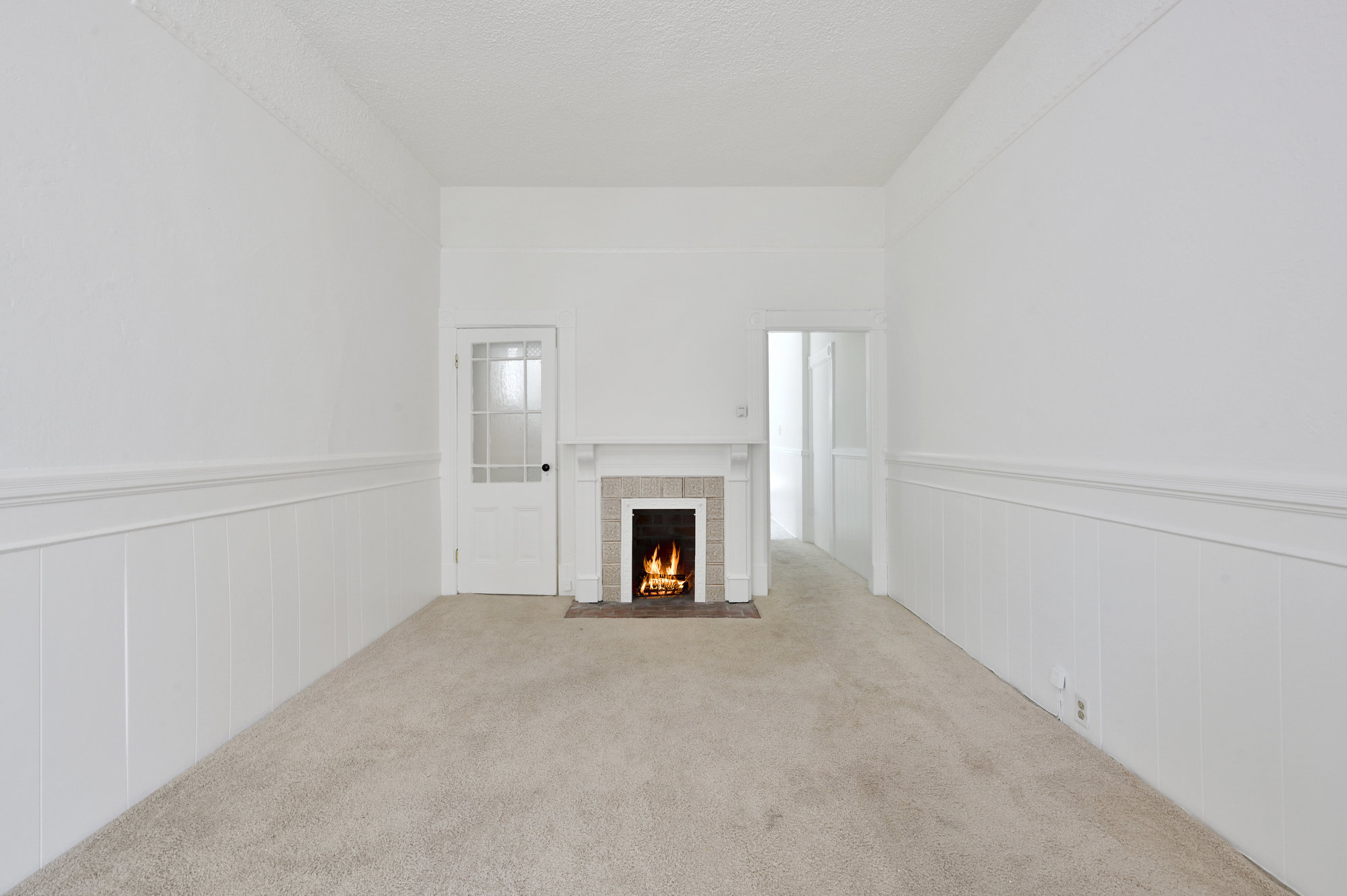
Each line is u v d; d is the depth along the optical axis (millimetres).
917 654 2994
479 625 3508
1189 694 1684
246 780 1874
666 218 4145
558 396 4195
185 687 1941
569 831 1616
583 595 4027
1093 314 2066
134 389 1780
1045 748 2051
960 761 1965
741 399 4160
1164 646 1773
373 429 3229
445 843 1567
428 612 3777
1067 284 2207
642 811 1708
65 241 1575
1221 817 1585
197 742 1990
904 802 1742
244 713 2215
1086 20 2072
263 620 2328
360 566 3074
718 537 4066
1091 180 2072
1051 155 2297
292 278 2529
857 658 2955
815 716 2305
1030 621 2449
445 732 2182
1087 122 2088
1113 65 1960
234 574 2172
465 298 4137
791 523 7152
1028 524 2451
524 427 4199
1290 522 1408
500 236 4137
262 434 2344
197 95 2016
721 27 2500
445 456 4156
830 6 2369
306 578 2611
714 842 1569
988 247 2771
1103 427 2023
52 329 1546
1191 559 1680
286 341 2494
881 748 2057
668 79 2889
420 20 2471
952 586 3168
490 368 4219
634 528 4184
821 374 5875
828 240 4141
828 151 3637
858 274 4145
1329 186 1319
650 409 4145
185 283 1964
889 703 2422
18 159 1463
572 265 4145
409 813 1700
